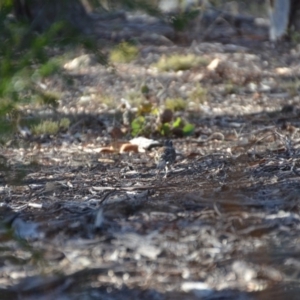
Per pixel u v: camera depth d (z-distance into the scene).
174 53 32.22
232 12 42.66
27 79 8.66
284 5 35.09
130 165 14.80
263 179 12.24
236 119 20.41
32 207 11.09
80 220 10.23
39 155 15.92
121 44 10.85
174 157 14.55
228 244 9.29
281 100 23.34
